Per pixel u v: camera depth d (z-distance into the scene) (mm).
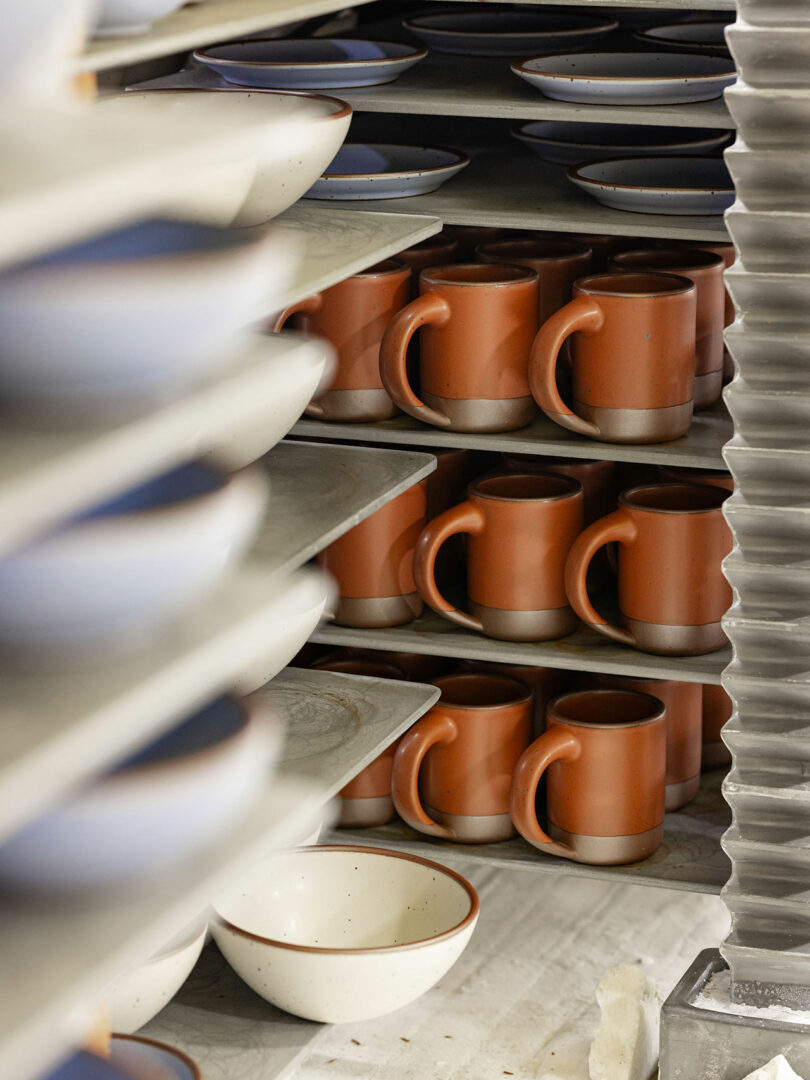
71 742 482
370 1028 1507
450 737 1617
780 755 1411
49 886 554
